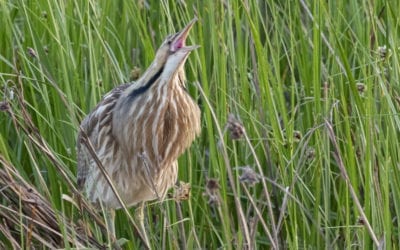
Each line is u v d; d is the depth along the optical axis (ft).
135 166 35.12
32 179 39.06
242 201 38.27
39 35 40.83
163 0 39.58
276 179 35.32
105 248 33.55
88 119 35.96
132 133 34.81
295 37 41.50
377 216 33.09
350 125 37.35
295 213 32.63
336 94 38.63
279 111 38.52
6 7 39.96
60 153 38.70
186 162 38.04
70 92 37.01
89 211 33.04
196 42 39.91
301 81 38.88
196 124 35.50
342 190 36.01
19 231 34.76
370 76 34.37
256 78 37.24
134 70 37.22
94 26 38.14
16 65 39.09
